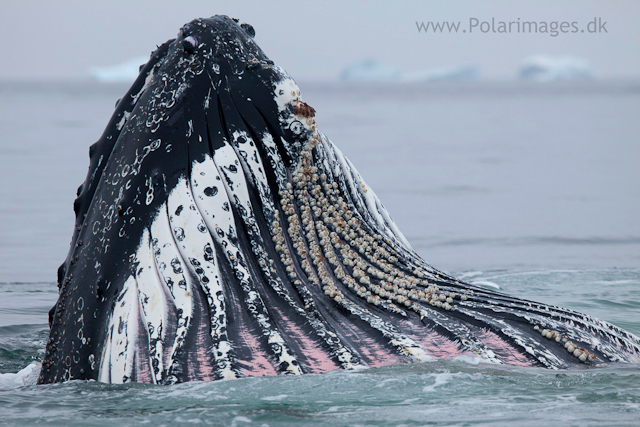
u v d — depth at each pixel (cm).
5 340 2755
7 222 6525
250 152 1762
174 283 1614
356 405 1409
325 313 1688
